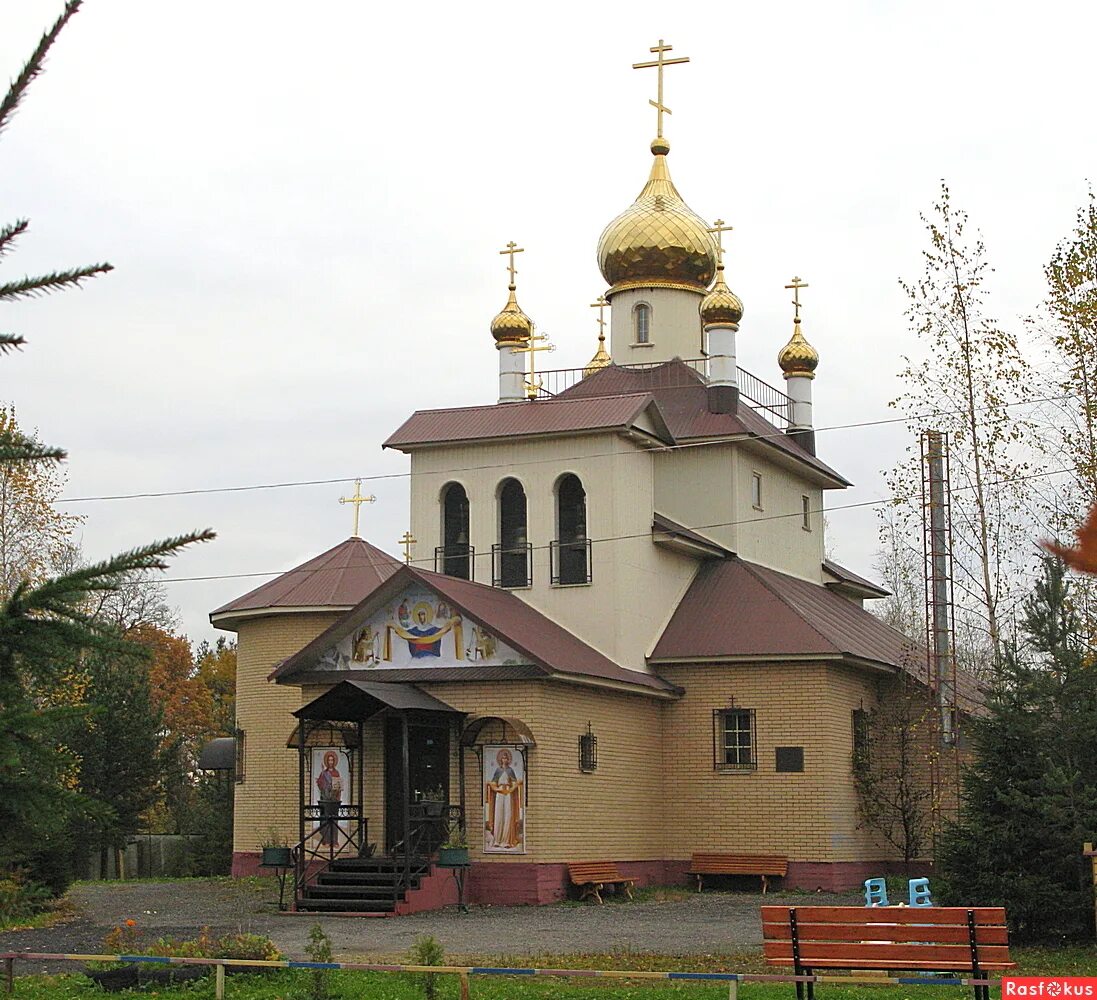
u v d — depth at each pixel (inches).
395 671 1353.3
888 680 1631.4
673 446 1609.3
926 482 1459.2
